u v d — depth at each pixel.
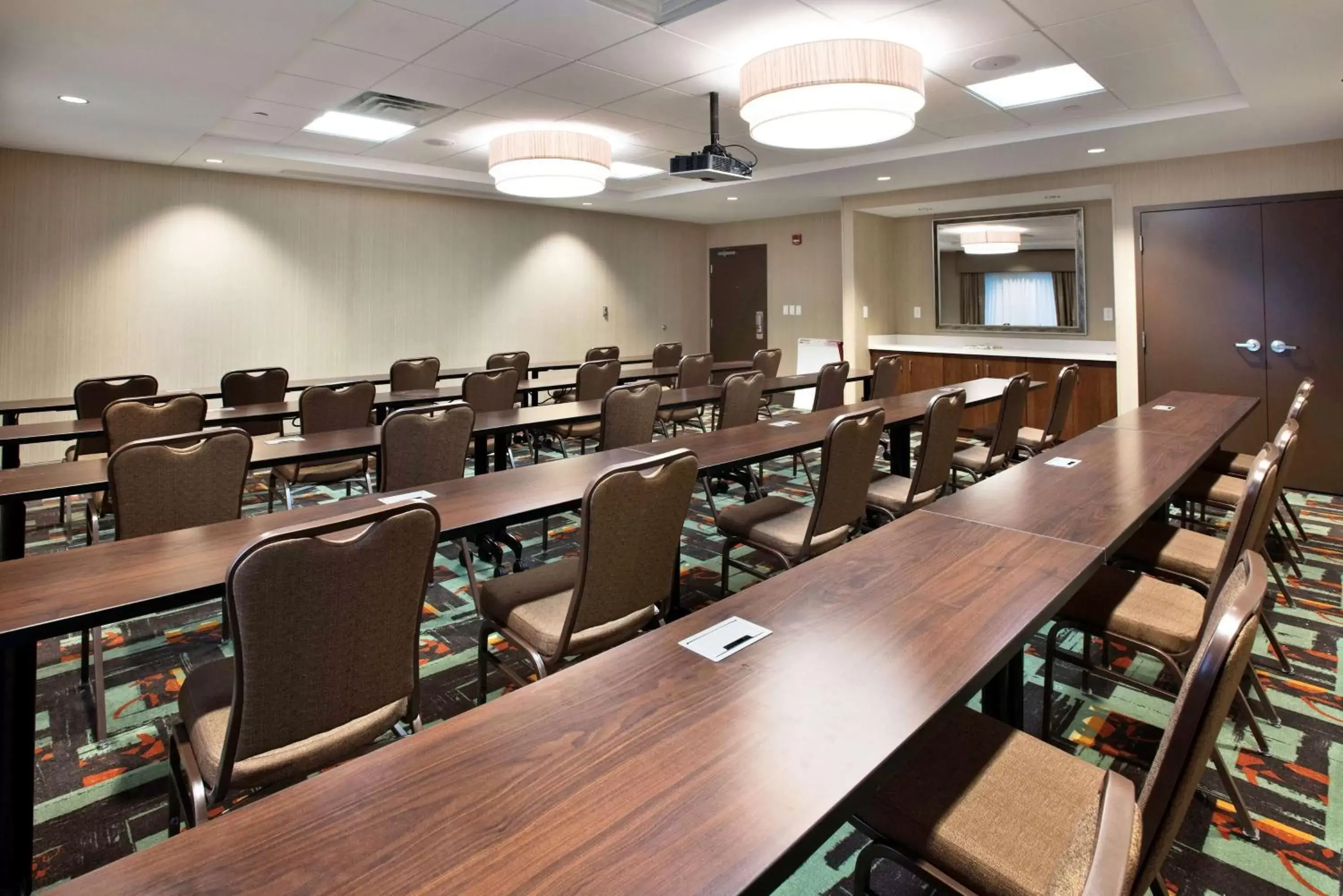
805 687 1.05
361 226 7.39
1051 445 4.22
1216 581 1.63
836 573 1.51
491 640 2.86
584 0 3.18
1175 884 1.62
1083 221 7.06
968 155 5.78
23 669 1.50
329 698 1.37
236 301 6.65
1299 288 5.10
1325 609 3.07
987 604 1.34
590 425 5.17
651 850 0.73
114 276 6.02
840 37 3.56
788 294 9.98
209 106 4.44
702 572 3.54
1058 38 3.64
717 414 5.87
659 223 10.13
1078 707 2.36
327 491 5.18
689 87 4.45
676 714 0.99
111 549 1.72
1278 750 2.11
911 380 7.85
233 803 1.59
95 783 2.02
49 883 1.64
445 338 8.08
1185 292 5.55
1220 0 2.88
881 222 8.31
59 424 3.74
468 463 6.09
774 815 0.78
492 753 0.91
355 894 0.68
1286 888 1.61
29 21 3.19
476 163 6.70
